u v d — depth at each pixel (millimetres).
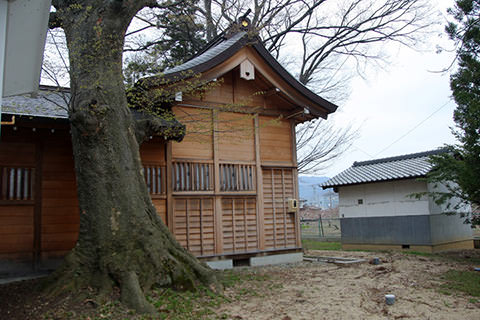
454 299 6094
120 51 6582
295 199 10531
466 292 6527
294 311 5488
